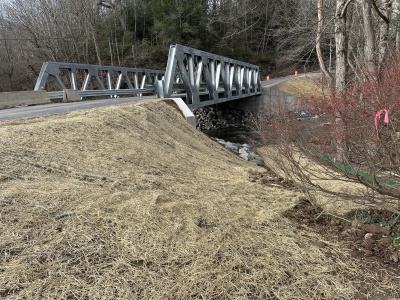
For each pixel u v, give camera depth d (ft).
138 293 7.70
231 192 16.11
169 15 120.26
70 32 106.63
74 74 50.39
